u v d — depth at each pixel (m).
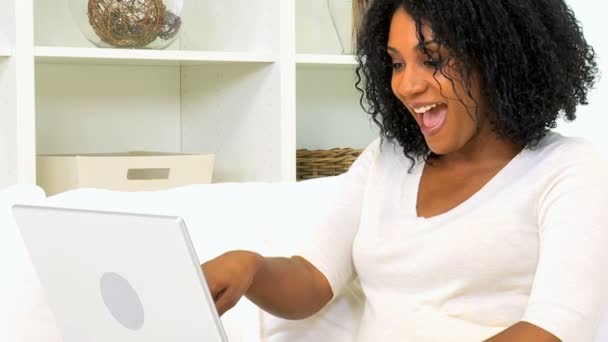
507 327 1.19
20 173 1.78
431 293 1.23
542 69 1.18
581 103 1.28
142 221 0.92
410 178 1.31
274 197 1.55
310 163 2.29
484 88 1.19
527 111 1.18
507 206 1.17
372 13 1.31
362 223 1.33
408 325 1.24
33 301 1.35
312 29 2.60
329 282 1.35
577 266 1.07
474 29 1.16
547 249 1.10
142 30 2.00
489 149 1.24
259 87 2.13
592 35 3.20
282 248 1.48
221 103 2.27
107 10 1.98
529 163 1.19
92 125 2.28
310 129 2.58
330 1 2.31
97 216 0.97
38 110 2.20
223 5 2.27
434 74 1.17
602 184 1.13
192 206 1.49
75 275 1.07
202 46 2.35
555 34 1.21
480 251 1.18
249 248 1.47
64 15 2.24
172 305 0.95
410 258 1.24
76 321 1.13
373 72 1.33
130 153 2.21
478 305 1.20
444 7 1.15
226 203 1.52
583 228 1.09
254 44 2.16
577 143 1.19
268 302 1.29
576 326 1.04
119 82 2.31
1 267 1.36
